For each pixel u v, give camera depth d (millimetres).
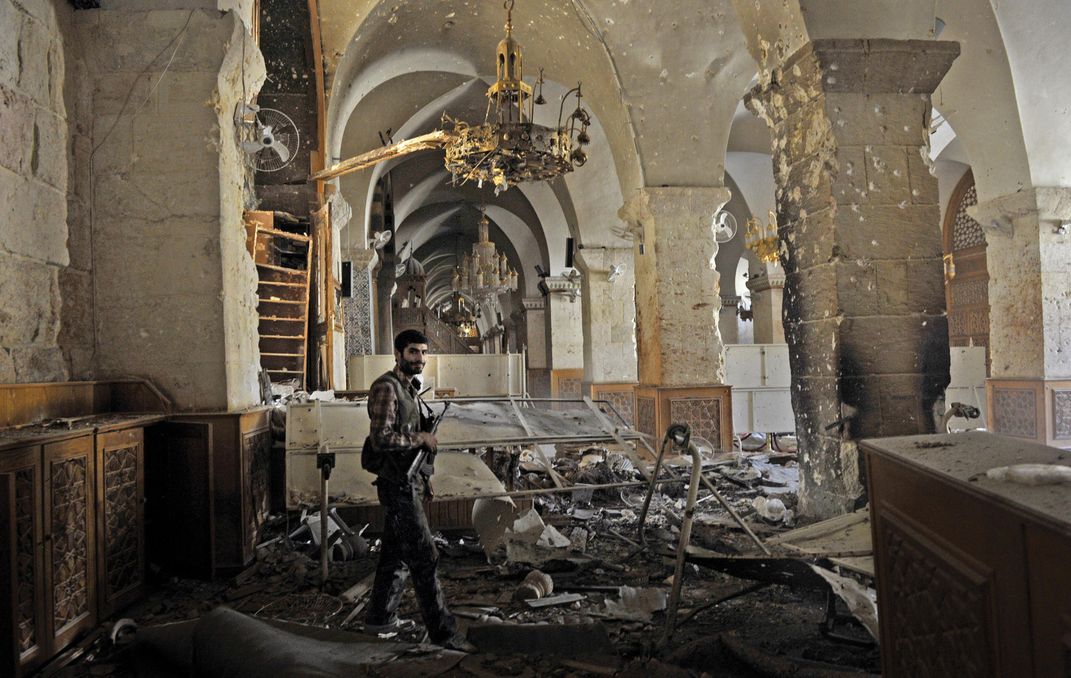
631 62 9750
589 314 16328
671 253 10328
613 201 16094
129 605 4402
